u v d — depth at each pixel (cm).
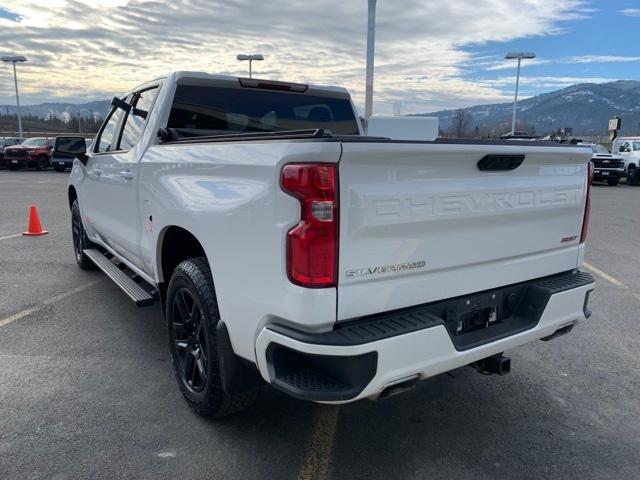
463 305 275
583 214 334
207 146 287
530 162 288
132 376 375
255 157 243
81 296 556
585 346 445
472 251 271
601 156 2375
